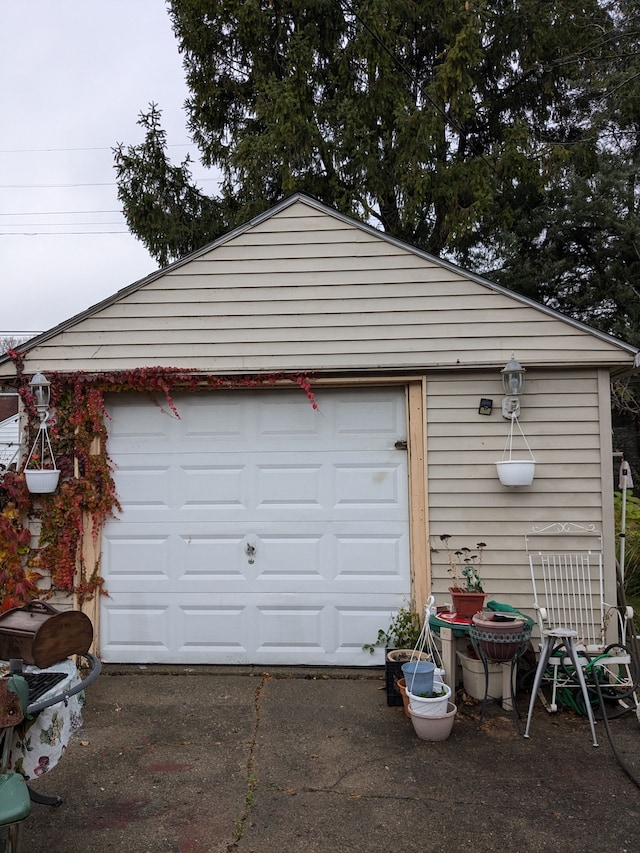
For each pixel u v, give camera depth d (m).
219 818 3.42
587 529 5.39
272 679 5.42
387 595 5.58
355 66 12.60
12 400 20.80
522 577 5.40
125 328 5.72
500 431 5.51
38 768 2.79
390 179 12.40
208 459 5.77
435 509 5.51
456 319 5.52
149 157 13.37
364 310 5.60
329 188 12.39
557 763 4.01
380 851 3.15
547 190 13.64
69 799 3.61
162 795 3.65
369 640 5.57
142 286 5.73
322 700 4.98
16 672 2.87
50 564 5.66
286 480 5.72
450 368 5.51
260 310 5.66
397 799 3.60
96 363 5.72
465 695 5.03
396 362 5.54
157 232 13.31
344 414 5.71
